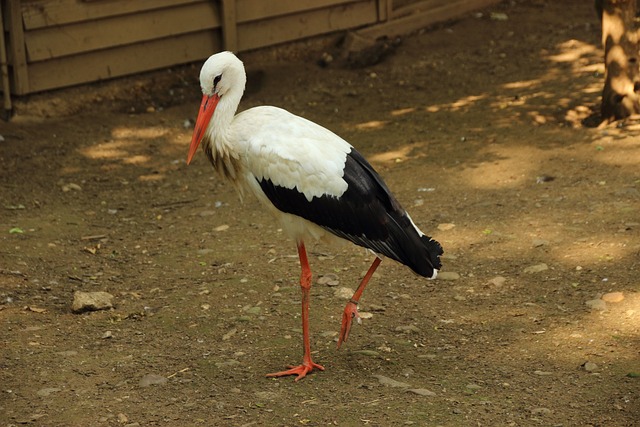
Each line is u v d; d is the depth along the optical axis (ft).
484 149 46.06
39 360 26.66
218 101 26.94
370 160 45.83
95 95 53.62
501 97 54.39
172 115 53.47
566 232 35.37
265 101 55.93
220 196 42.45
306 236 26.86
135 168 46.37
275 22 59.98
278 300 31.19
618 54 46.70
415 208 39.27
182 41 56.44
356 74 60.13
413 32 66.69
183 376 25.80
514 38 65.26
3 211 40.16
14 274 33.12
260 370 26.21
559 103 52.01
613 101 47.32
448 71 60.03
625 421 22.67
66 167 46.11
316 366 26.13
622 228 35.12
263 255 35.27
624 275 31.42
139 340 28.30
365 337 28.32
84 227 38.75
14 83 50.52
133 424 22.99
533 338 27.68
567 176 41.37
